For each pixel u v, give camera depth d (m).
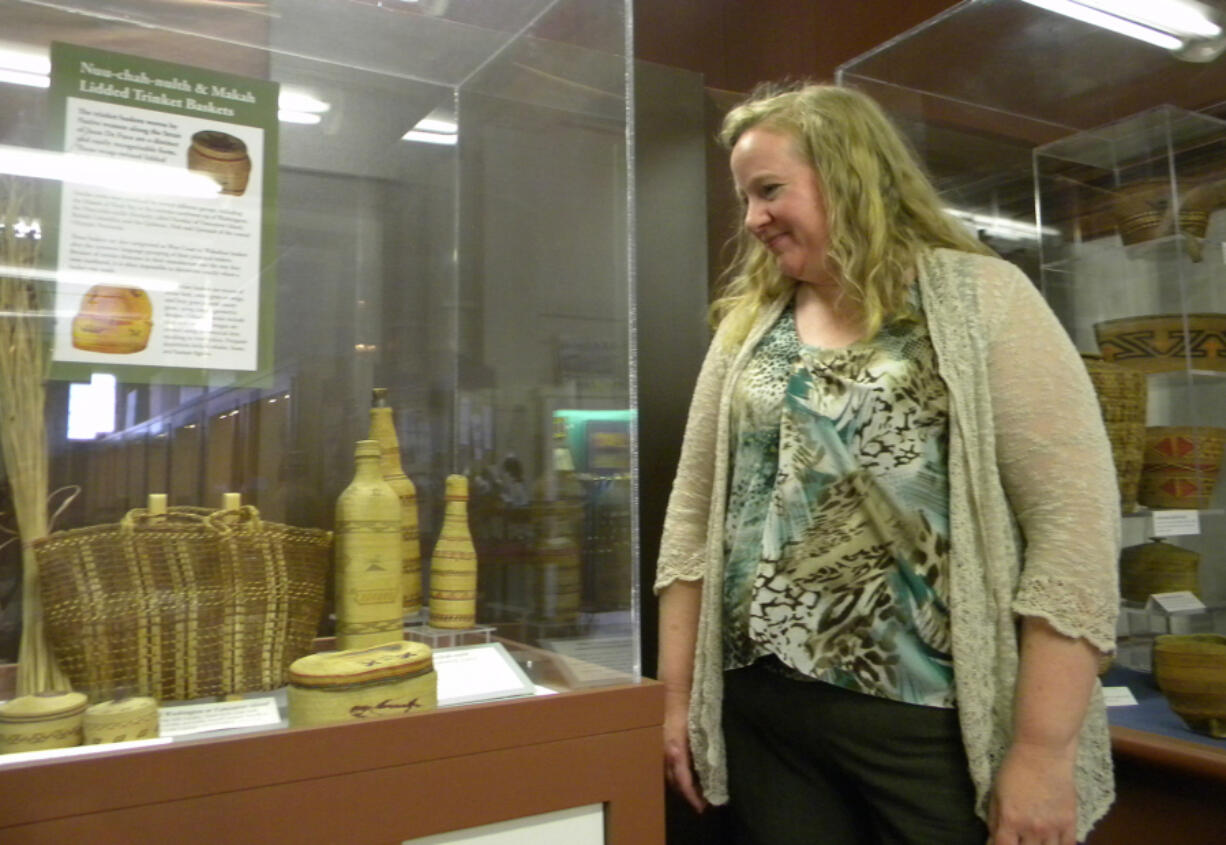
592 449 1.19
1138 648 1.71
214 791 0.81
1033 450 1.01
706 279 1.94
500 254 1.42
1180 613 1.66
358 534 1.12
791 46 2.39
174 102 1.20
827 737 1.07
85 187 1.12
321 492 1.34
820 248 1.15
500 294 1.40
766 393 1.15
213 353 1.22
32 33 1.11
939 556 1.03
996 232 1.97
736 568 1.15
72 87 1.13
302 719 0.90
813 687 1.07
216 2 1.25
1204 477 1.68
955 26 1.88
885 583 1.04
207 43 1.24
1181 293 1.72
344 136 1.38
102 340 1.12
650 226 1.87
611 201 1.24
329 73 1.37
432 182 1.48
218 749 0.81
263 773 0.83
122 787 0.78
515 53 1.42
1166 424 1.73
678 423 1.87
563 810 0.98
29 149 1.09
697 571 1.27
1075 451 1.00
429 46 1.42
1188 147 1.70
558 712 0.98
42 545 0.96
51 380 1.08
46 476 1.06
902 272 1.11
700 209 1.94
